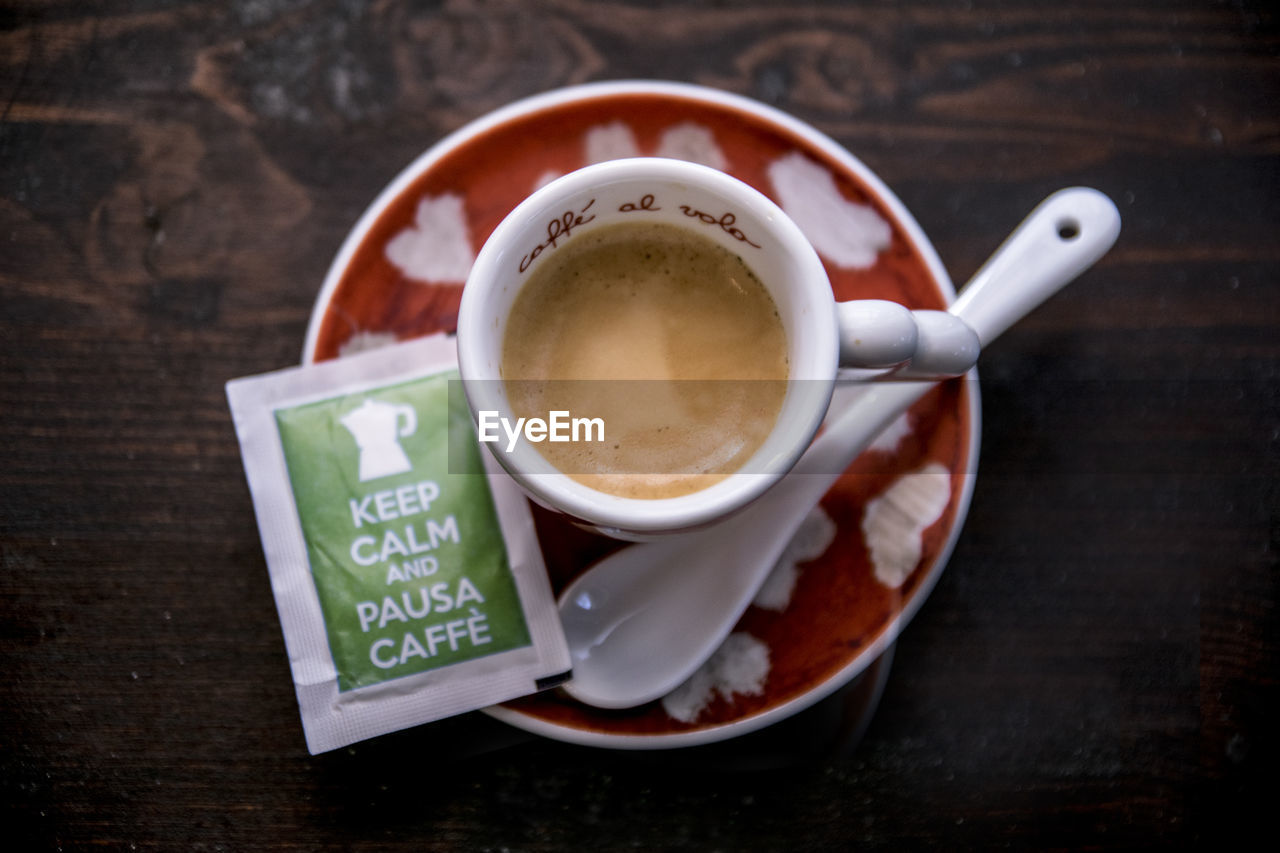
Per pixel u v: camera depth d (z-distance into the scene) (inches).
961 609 12.6
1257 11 12.9
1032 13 13.0
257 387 11.8
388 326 11.9
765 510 11.8
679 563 11.8
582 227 11.3
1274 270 12.8
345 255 11.7
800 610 11.8
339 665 11.6
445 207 11.8
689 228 11.4
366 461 11.8
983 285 11.9
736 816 12.3
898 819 12.4
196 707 12.3
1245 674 12.5
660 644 11.7
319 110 12.8
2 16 12.8
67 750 12.2
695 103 11.8
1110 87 12.9
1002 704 12.5
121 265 12.6
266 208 12.7
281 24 12.8
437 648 11.7
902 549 11.8
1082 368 12.8
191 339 12.5
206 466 12.5
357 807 12.2
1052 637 12.5
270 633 12.3
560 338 11.6
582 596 11.8
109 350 12.5
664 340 11.6
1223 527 12.6
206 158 12.7
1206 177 12.9
